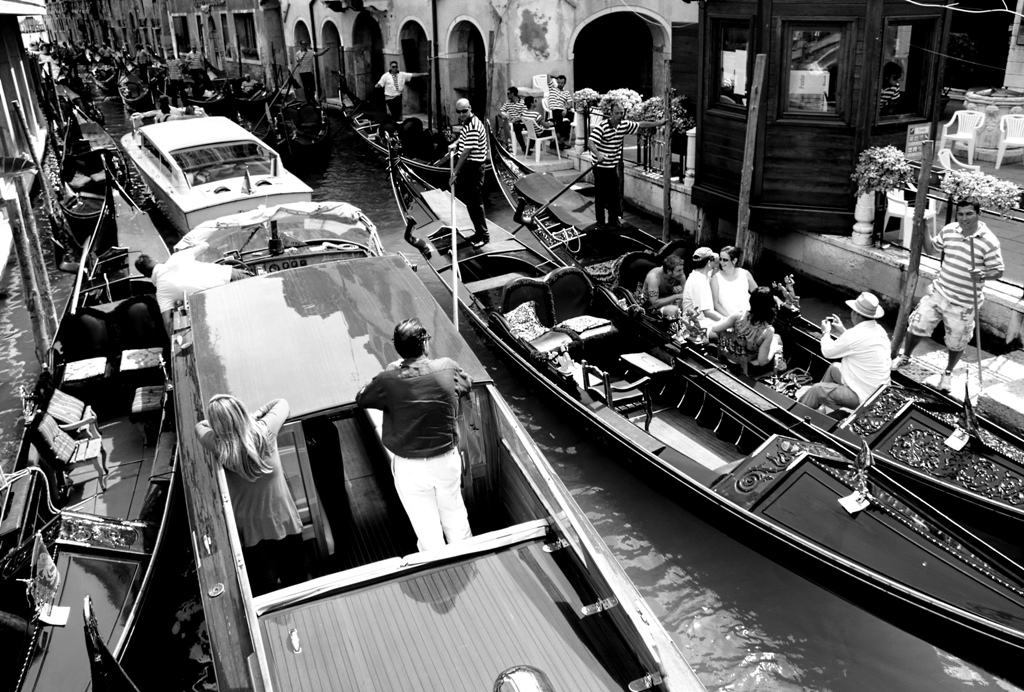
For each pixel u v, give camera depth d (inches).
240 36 1268.5
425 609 149.5
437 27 738.2
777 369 271.9
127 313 295.7
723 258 288.0
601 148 400.5
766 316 260.4
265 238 360.5
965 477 214.2
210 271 289.4
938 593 180.5
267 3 1116.5
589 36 698.2
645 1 621.0
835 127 355.3
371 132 783.1
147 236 432.5
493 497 201.8
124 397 278.1
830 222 369.7
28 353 354.3
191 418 215.9
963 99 541.6
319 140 692.7
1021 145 425.1
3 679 158.9
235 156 494.3
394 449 167.2
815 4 341.7
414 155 685.3
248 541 174.2
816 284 387.5
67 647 170.2
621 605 140.3
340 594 152.7
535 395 303.7
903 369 287.3
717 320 289.0
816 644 196.4
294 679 135.3
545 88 633.6
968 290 259.1
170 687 190.9
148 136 512.7
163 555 201.2
